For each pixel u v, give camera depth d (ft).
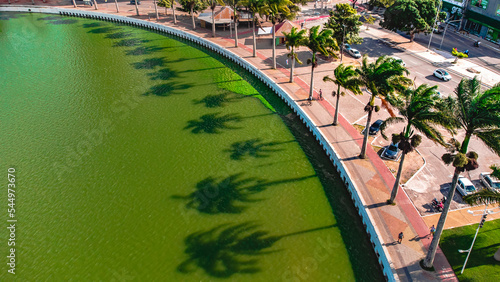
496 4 270.46
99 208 146.82
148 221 139.85
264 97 231.50
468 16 303.48
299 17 378.53
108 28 381.40
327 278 116.78
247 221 138.72
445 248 118.32
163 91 239.91
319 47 193.36
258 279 116.16
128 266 122.31
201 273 118.62
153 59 296.92
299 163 170.71
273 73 250.57
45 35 357.82
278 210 144.05
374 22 353.31
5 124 204.64
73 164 172.35
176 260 123.65
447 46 284.82
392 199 135.64
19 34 360.28
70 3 454.81
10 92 241.55
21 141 189.67
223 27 348.38
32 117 211.61
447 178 150.30
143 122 204.64
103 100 229.45
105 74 267.39
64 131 197.98
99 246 130.21
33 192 155.74
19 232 136.26
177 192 153.89
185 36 343.46
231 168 167.32
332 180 160.04
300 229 135.33
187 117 208.54
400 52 277.44
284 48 299.99
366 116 196.13
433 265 112.78
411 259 114.93
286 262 122.11
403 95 124.36
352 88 155.63
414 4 272.51
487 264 111.96
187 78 260.21
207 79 258.37
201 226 136.87
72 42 337.93
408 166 157.79
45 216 143.43
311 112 200.34
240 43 312.71
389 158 161.68
